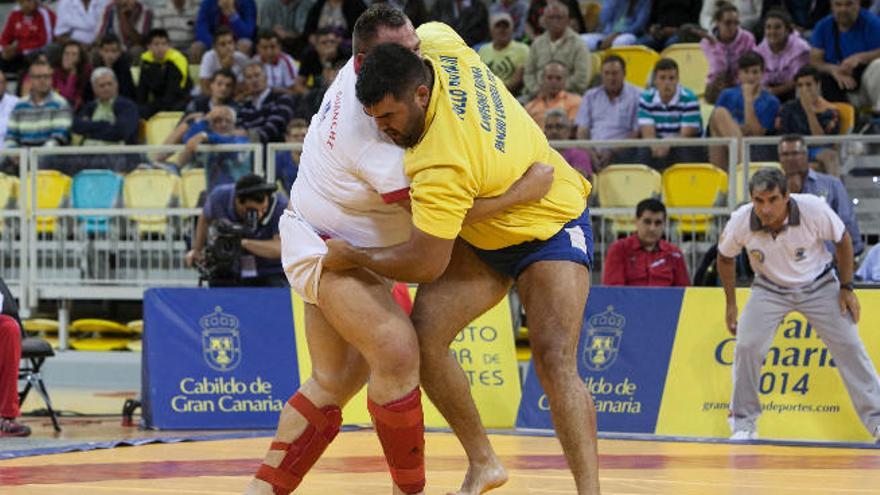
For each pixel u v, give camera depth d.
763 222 10.09
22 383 14.59
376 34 5.82
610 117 15.51
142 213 14.93
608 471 8.21
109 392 14.34
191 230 14.73
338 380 6.04
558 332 5.96
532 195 5.93
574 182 6.40
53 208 15.25
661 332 11.14
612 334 11.24
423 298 6.25
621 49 17.25
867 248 13.23
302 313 11.50
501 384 11.71
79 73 19.05
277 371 11.40
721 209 13.31
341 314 5.74
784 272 10.23
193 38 20.69
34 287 15.31
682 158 13.45
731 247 10.39
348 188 5.80
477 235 6.09
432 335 6.19
